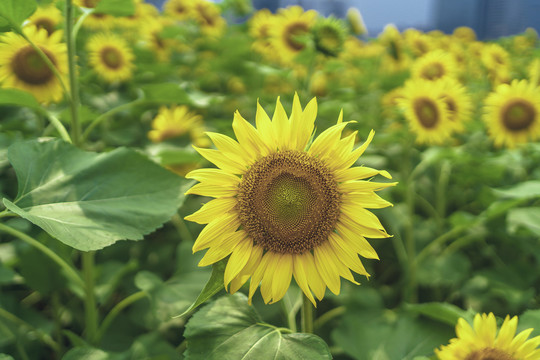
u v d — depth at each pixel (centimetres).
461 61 189
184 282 88
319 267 66
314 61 133
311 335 64
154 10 228
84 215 67
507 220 94
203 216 66
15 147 69
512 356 63
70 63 81
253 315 68
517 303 92
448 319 76
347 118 128
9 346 89
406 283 104
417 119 112
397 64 188
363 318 89
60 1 85
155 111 151
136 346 83
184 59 208
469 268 104
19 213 61
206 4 213
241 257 65
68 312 103
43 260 90
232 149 66
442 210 122
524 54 224
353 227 66
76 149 71
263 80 185
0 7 72
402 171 128
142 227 67
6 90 77
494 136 123
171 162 90
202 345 64
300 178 66
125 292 107
